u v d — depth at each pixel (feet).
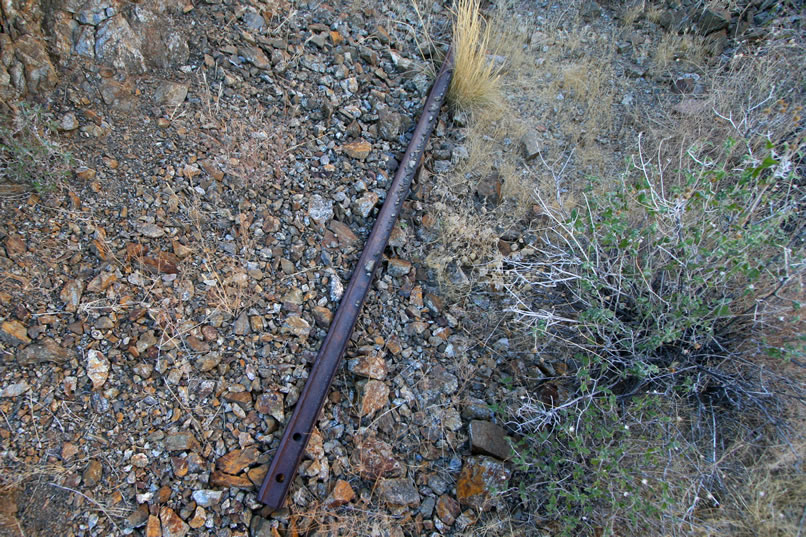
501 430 9.51
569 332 10.78
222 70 12.85
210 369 9.13
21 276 8.87
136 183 10.57
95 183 10.23
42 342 8.48
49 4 10.95
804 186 11.58
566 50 16.49
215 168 11.36
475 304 11.23
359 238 11.66
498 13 17.30
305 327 10.01
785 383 9.09
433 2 17.17
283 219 11.33
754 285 9.36
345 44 15.07
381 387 9.60
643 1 16.98
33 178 9.77
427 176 12.93
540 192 12.91
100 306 9.06
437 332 10.63
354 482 8.76
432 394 9.85
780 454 8.34
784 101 13.51
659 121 14.47
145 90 11.81
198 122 11.90
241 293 10.04
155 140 11.28
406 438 9.32
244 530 7.92
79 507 7.58
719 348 9.62
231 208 11.09
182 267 9.93
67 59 11.10
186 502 7.95
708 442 9.02
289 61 13.96
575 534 8.34
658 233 10.11
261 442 8.71
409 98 14.56
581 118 14.78
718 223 9.79
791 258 9.05
